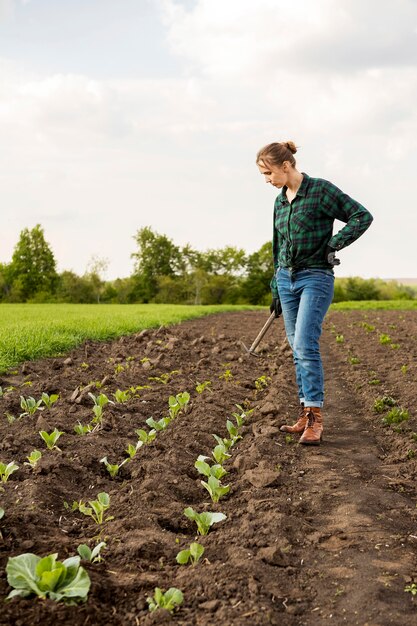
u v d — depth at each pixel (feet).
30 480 12.82
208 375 27.89
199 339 40.34
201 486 13.57
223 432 18.21
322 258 17.28
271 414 19.93
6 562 9.21
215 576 9.08
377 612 8.29
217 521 10.89
